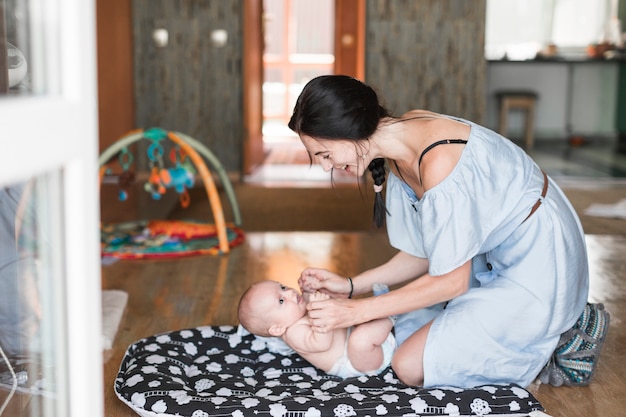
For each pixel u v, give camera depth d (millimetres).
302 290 2330
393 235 2291
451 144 1936
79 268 973
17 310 1065
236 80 6594
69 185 948
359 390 2102
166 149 6605
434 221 1930
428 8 6688
